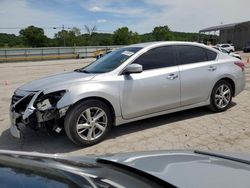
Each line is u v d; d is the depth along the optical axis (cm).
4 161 181
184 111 639
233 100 734
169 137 499
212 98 604
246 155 263
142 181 202
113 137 510
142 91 508
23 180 152
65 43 8238
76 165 222
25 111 449
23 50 3800
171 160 246
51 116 446
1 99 934
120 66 502
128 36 8619
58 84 461
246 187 189
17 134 480
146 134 518
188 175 209
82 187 160
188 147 454
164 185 197
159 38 9500
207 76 585
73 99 445
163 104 536
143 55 524
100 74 489
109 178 197
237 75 633
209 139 482
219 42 7275
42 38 8244
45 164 199
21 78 1564
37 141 512
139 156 264
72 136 454
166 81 531
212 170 217
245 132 506
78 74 516
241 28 6259
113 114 491
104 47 4338
